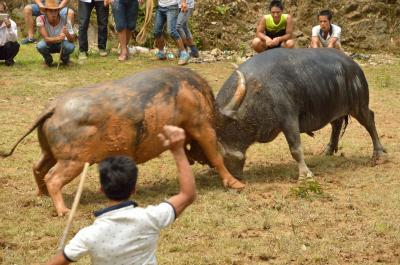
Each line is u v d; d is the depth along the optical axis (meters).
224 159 9.14
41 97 14.11
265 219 7.84
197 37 19.73
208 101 8.78
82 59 17.47
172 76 8.57
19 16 21.09
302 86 9.40
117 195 4.55
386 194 8.80
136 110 8.18
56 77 15.66
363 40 20.20
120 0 17.20
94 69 16.50
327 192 8.91
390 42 20.28
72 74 15.95
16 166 10.05
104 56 18.05
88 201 8.63
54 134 8.12
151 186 9.30
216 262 6.79
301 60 9.52
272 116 9.21
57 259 4.48
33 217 8.01
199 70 16.98
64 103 8.18
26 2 21.23
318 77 9.55
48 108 8.25
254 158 10.75
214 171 9.77
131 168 4.59
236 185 9.02
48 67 16.59
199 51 19.39
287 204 8.36
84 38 17.61
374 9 20.33
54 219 7.97
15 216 8.04
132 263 4.50
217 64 17.83
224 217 7.92
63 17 16.30
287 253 6.99
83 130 8.06
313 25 20.11
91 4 17.53
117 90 8.26
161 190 9.09
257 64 9.33
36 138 11.55
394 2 20.45
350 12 20.28
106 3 17.52
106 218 4.51
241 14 20.36
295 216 7.99
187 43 17.92
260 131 9.23
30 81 15.25
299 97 9.38
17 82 15.13
